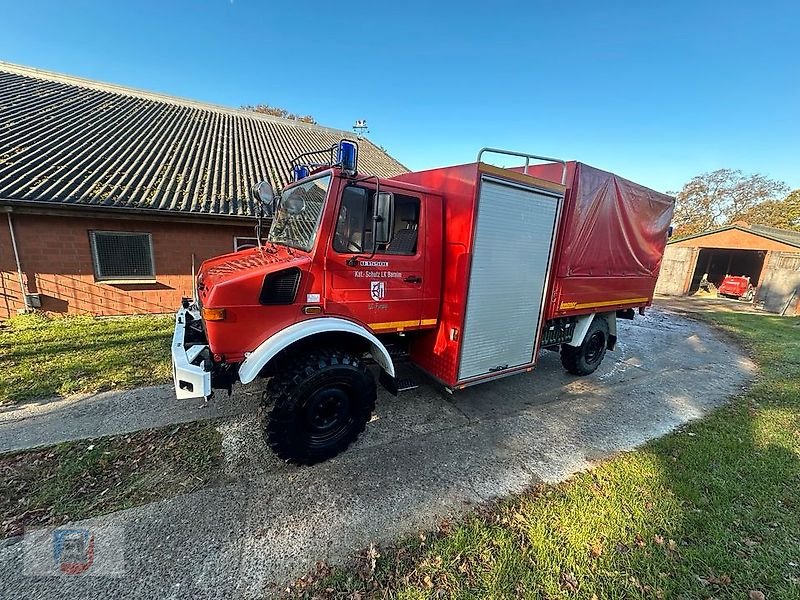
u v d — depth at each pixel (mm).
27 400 4090
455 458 3445
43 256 7184
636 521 2697
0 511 2537
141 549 2307
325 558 2312
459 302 3635
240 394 4379
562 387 5391
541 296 4418
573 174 4371
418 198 3508
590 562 2336
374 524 2604
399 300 3543
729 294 20672
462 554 2365
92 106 11859
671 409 4770
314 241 3096
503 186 3645
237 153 11477
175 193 8203
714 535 2580
